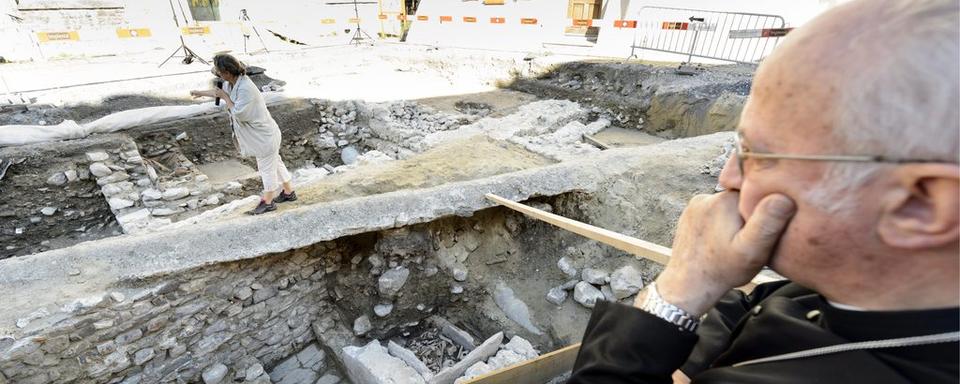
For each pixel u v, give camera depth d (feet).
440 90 30.32
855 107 1.40
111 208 15.58
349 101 26.50
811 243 1.66
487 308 12.76
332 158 26.12
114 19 30.37
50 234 16.44
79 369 8.65
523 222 13.52
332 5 39.93
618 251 12.46
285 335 11.73
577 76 28.30
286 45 38.60
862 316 1.70
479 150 17.57
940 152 1.28
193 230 10.16
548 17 33.17
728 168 2.13
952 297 1.52
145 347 9.41
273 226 10.50
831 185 1.51
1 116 19.44
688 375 2.69
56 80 24.88
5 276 8.89
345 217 10.98
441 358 11.99
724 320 2.87
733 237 1.96
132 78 26.05
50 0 27.99
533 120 22.81
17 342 7.85
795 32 1.72
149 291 9.12
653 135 23.47
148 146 19.79
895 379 1.54
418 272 12.18
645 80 24.52
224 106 22.07
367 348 10.93
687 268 2.19
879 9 1.49
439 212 11.64
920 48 1.33
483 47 36.88
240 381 10.89
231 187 17.92
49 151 16.15
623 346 2.21
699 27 26.14
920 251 1.44
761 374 1.90
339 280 12.16
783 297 2.43
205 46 34.24
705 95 21.74
